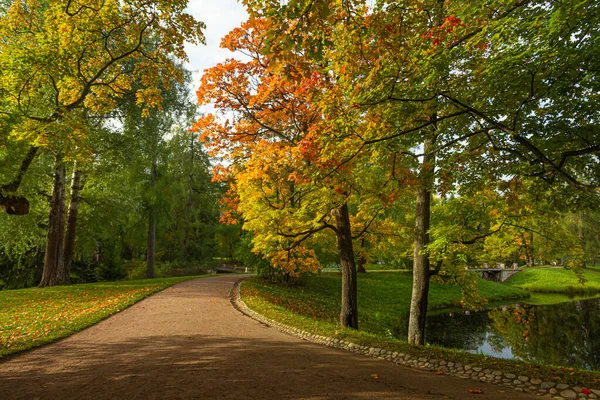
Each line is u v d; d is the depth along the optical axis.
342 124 6.51
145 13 10.59
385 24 5.56
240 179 11.17
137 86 19.19
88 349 7.25
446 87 6.29
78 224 24.70
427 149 9.39
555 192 7.93
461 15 5.04
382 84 5.85
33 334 8.46
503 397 4.78
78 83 11.05
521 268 42.12
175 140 31.06
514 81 5.95
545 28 4.55
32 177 16.20
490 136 7.11
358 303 22.20
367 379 5.48
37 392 4.76
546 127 7.11
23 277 25.33
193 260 36.38
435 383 5.44
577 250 9.89
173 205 29.45
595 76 5.57
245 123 11.44
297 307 17.28
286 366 6.08
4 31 10.64
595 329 17.70
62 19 9.88
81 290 17.38
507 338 15.99
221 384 5.03
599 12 4.52
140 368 5.86
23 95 9.72
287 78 4.89
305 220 11.76
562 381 5.16
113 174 22.20
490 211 10.24
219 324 10.05
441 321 19.75
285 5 4.15
